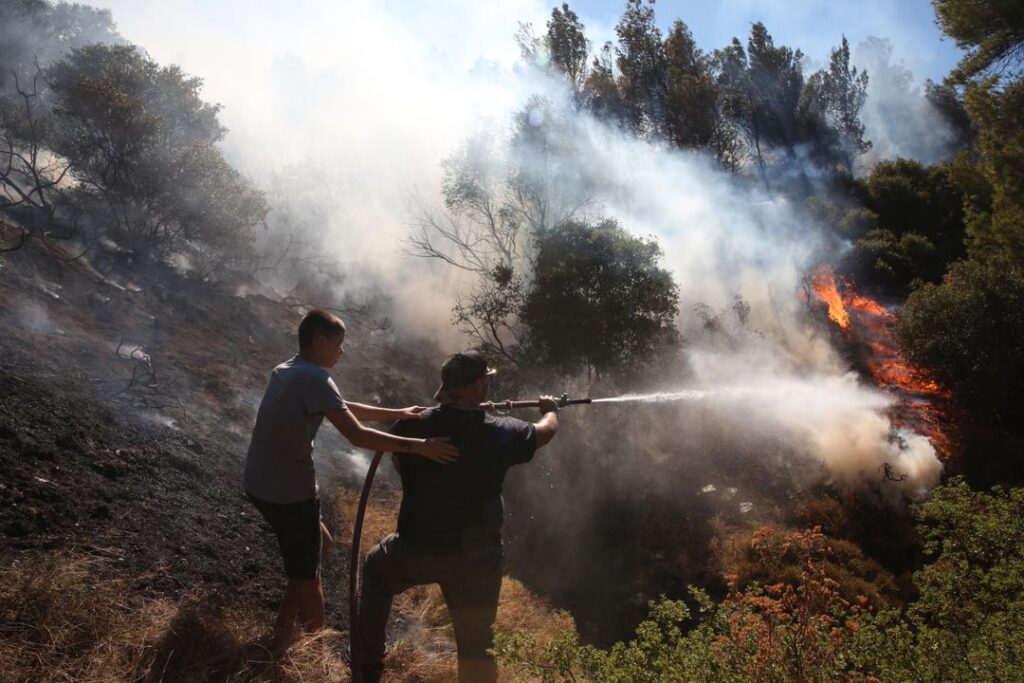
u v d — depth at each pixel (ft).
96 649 10.08
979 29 47.83
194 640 10.94
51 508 13.56
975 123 51.13
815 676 9.91
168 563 13.65
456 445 10.36
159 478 17.75
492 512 10.50
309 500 11.37
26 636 9.95
